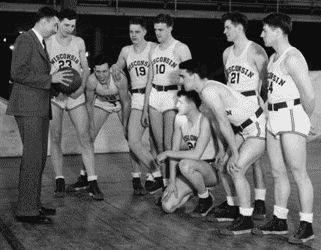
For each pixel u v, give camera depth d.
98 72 4.94
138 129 4.92
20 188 3.95
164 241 3.52
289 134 3.42
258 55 3.88
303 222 3.49
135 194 5.07
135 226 3.90
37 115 3.84
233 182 3.96
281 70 3.41
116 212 4.35
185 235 3.67
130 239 3.56
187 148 4.44
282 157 3.58
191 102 4.13
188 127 4.22
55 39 4.79
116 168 6.60
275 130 3.48
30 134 3.85
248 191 3.70
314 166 6.70
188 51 4.70
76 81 4.04
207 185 4.24
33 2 16.36
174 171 4.25
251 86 3.93
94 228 3.84
